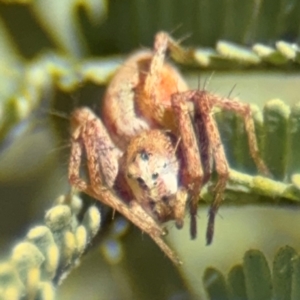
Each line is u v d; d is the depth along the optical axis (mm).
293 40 62
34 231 52
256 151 56
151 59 62
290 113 55
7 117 61
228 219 57
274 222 57
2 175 59
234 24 62
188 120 56
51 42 64
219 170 55
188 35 63
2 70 63
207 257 56
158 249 57
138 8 63
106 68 63
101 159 57
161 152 56
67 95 63
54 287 53
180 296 56
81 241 54
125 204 57
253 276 53
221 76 62
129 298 56
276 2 60
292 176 55
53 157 60
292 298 52
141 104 60
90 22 64
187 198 56
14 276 50
